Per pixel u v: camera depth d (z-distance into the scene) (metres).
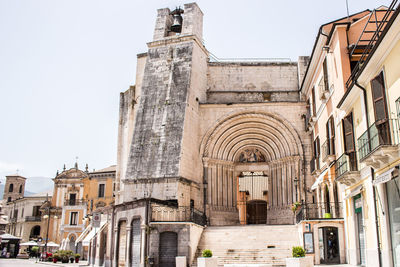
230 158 31.17
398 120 12.63
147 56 31.25
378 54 13.75
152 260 20.81
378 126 13.45
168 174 26.52
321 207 24.23
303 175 28.44
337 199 20.86
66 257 37.09
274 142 30.44
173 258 21.02
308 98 29.22
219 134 30.30
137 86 33.50
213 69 33.50
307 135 29.14
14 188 81.06
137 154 28.11
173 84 29.31
